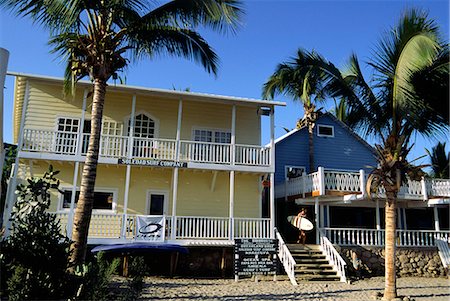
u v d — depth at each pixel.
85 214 8.95
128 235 15.87
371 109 12.11
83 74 10.82
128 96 18.62
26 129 15.80
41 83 17.14
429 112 11.27
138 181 17.97
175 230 16.02
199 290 12.25
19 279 6.13
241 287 13.32
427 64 9.64
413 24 10.51
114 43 10.44
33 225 6.85
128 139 16.64
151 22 10.96
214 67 12.38
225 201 18.73
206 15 10.93
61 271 6.72
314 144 23.69
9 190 15.13
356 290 13.02
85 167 9.30
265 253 15.67
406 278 17.69
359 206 21.30
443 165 29.12
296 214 21.41
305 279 15.18
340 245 17.81
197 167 17.03
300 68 12.24
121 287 10.80
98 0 10.23
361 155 24.41
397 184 11.38
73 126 17.58
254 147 17.89
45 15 9.91
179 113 17.45
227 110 19.75
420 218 23.28
